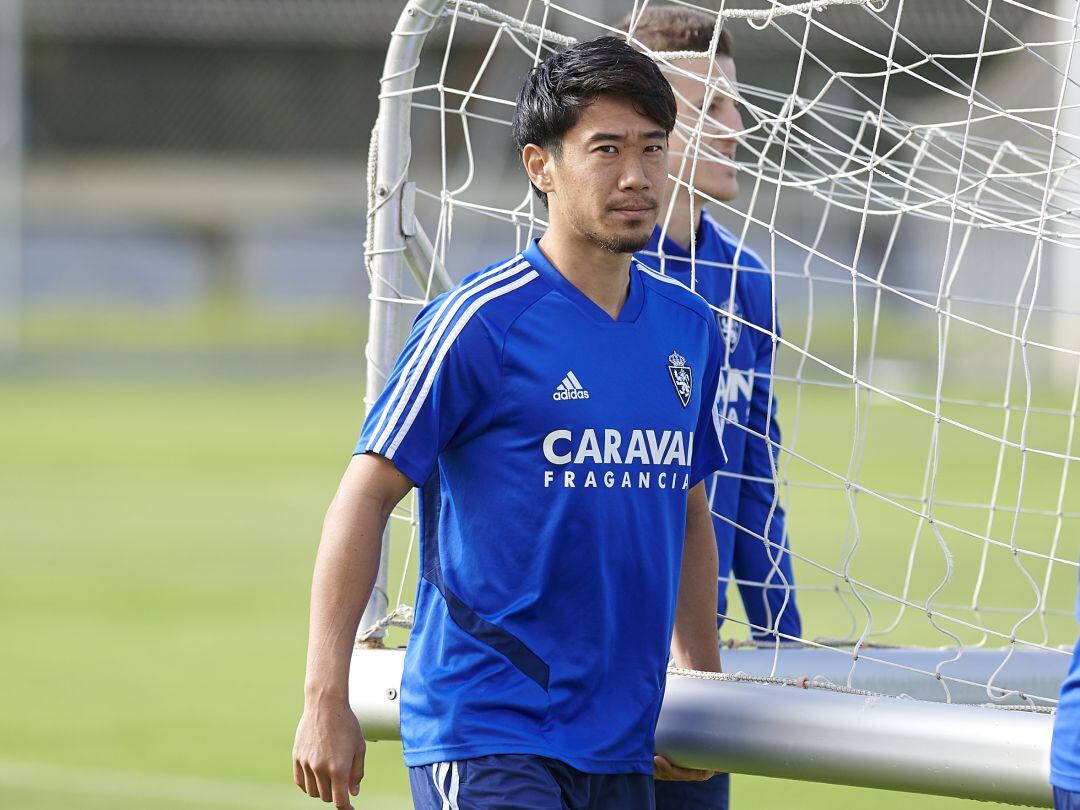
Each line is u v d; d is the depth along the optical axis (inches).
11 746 778.8
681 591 386.6
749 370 483.5
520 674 337.4
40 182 5423.2
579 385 339.3
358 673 396.5
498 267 353.1
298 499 1946.4
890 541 1510.8
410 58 429.1
